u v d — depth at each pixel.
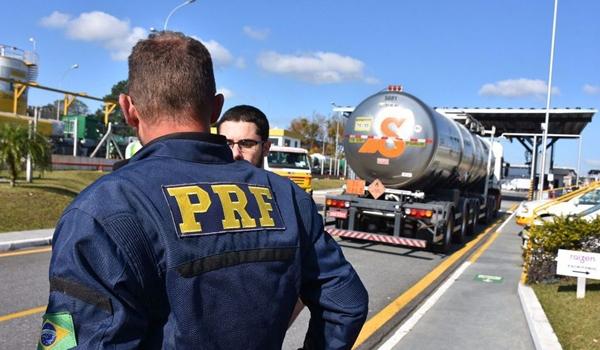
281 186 1.73
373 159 11.46
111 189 1.35
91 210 1.30
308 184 21.62
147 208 1.35
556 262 7.77
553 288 7.52
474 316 6.41
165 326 1.32
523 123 36.75
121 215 1.30
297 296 1.62
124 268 1.26
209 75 1.61
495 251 12.62
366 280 8.62
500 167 22.91
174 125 1.56
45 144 16.20
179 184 1.44
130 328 1.25
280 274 1.53
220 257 1.40
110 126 32.94
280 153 21.81
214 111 1.75
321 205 23.25
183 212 1.39
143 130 1.62
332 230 11.59
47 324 1.23
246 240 1.47
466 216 14.34
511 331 5.78
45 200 13.93
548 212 14.06
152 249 1.32
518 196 49.06
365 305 1.73
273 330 1.51
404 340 5.46
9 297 6.51
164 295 1.33
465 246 13.38
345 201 11.77
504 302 7.12
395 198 11.73
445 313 6.54
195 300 1.33
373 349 5.19
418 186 11.71
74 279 1.23
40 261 8.77
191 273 1.34
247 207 1.53
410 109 11.24
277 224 1.59
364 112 11.58
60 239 1.30
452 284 8.39
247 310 1.42
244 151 3.90
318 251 1.71
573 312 6.08
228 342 1.39
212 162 1.58
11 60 33.72
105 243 1.26
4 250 9.58
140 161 1.49
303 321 6.11
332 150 74.81
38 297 6.58
